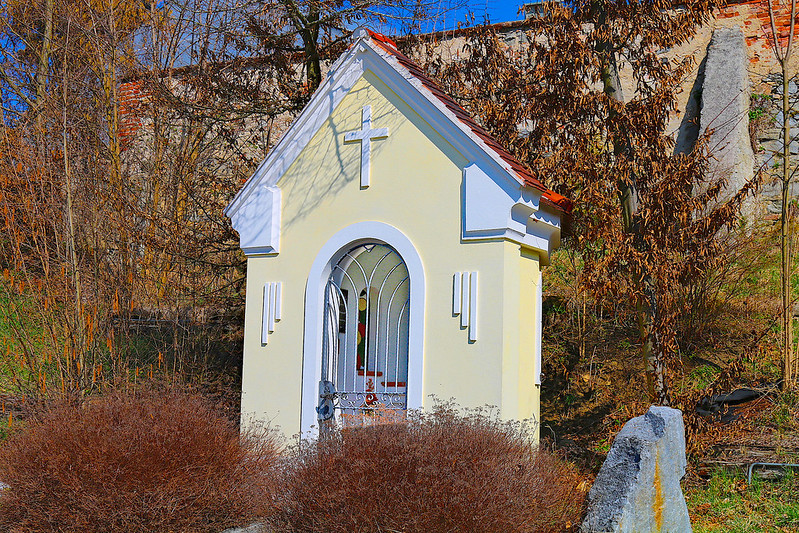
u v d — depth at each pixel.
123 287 11.05
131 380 10.16
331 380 7.75
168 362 10.94
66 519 5.66
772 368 9.36
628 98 13.12
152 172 12.10
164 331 11.51
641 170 8.34
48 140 11.28
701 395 7.82
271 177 8.16
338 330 7.84
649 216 7.92
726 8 13.70
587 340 10.81
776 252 10.78
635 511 5.49
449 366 6.91
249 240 8.15
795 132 12.90
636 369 10.17
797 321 9.91
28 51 13.77
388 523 4.94
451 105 7.42
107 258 11.23
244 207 8.23
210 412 6.61
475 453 5.23
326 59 12.46
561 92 8.77
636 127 8.38
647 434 5.87
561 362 10.68
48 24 13.25
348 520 5.06
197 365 10.95
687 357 9.91
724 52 13.19
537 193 7.06
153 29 12.98
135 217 11.81
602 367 10.41
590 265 7.83
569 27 8.68
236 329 11.83
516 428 6.57
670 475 5.89
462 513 4.84
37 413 8.02
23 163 10.32
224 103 12.09
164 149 12.34
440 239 7.11
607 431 8.91
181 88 13.52
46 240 10.41
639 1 8.84
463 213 7.01
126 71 12.85
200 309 11.58
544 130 9.00
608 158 8.74
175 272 11.77
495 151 6.84
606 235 7.76
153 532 5.66
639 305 8.22
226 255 12.09
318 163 7.91
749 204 12.04
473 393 6.75
